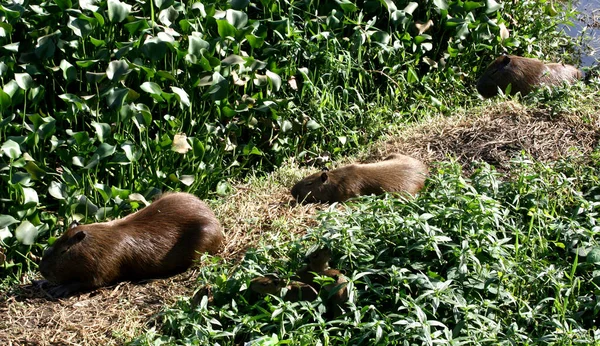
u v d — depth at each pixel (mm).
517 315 6199
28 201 7340
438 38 9789
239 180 8570
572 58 10734
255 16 9039
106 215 7598
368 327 5930
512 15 10414
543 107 8398
